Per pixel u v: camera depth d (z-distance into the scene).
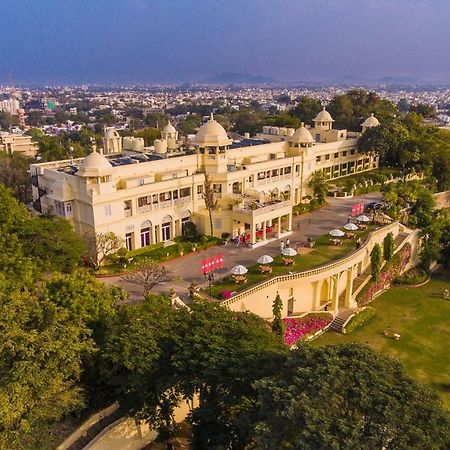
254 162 73.50
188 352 28.72
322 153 87.19
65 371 27.67
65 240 46.22
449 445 21.72
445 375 45.56
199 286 49.34
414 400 22.78
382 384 23.48
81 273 39.59
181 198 61.91
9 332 26.44
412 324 55.12
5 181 78.06
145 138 122.31
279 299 47.00
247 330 31.75
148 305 34.62
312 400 22.20
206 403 27.61
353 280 61.44
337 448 19.73
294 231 67.12
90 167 52.38
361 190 87.31
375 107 129.00
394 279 65.81
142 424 32.72
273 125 118.38
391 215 74.12
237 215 61.44
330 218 73.19
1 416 24.22
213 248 60.53
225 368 27.28
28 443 26.41
